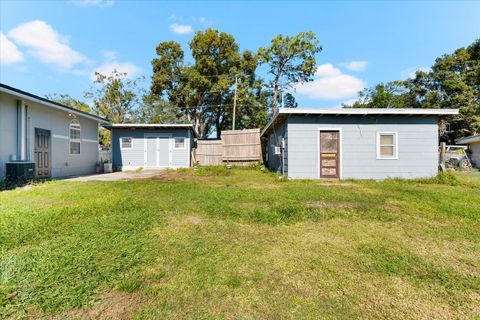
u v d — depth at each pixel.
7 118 7.87
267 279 2.01
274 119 9.79
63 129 10.73
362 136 8.95
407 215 3.93
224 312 1.59
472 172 12.45
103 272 2.05
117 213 3.87
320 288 1.89
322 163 8.93
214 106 27.31
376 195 5.46
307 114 8.73
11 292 1.76
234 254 2.46
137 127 14.37
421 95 28.19
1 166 7.62
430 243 2.79
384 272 2.13
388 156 8.92
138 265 2.20
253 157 15.04
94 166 13.02
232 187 6.79
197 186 6.89
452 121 24.70
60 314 1.56
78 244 2.62
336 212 4.05
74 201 4.86
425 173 8.87
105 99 25.98
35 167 8.33
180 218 3.68
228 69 26.72
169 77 26.92
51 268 2.09
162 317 1.54
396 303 1.71
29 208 4.21
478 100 24.55
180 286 1.89
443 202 4.76
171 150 14.75
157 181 8.27
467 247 2.68
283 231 3.17
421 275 2.09
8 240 2.71
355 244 2.75
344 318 1.55
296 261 2.33
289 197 5.23
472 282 1.98
